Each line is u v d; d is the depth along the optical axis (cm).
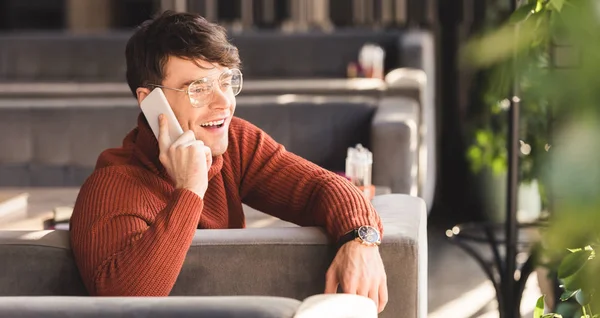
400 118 344
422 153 429
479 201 508
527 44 72
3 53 629
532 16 123
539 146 307
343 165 374
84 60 627
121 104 375
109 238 146
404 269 150
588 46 61
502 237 436
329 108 375
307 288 152
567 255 145
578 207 58
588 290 95
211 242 151
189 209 145
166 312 97
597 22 62
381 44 615
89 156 373
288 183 178
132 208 151
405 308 151
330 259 151
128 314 97
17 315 98
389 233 152
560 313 225
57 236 157
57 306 100
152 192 159
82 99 429
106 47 625
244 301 100
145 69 163
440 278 398
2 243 154
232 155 182
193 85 160
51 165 372
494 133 422
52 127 372
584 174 57
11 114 372
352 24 643
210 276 151
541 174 62
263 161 183
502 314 276
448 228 499
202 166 149
